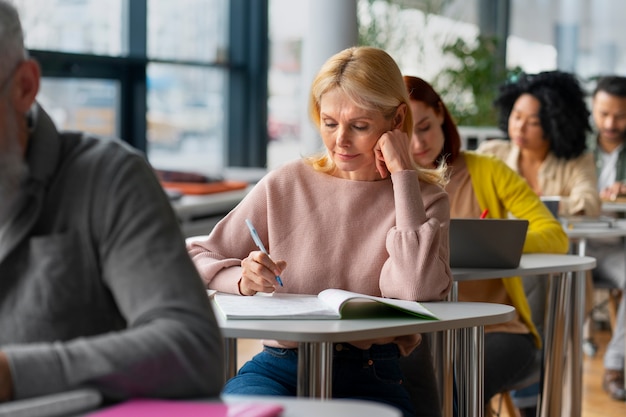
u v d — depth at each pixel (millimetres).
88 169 1495
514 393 3852
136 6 6379
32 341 1476
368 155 2670
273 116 7848
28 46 5531
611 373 4887
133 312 1435
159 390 1386
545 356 3514
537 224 3537
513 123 5078
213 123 7402
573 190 5031
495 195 3549
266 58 7738
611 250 5301
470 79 8039
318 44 5242
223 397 1441
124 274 1448
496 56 8820
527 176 5141
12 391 1330
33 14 5559
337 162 2680
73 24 5879
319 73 2674
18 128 1458
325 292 2459
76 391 1350
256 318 2246
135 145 6512
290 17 7801
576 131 5066
